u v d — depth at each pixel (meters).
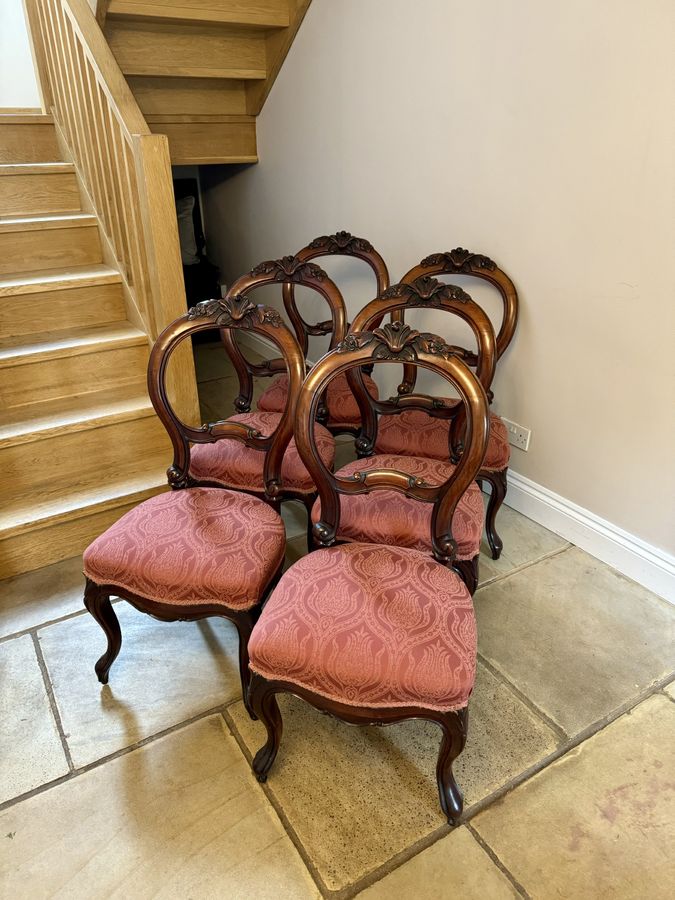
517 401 2.23
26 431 2.05
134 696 1.58
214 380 3.59
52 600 1.89
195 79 3.08
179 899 1.15
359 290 2.97
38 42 2.79
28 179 2.67
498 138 2.00
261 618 1.25
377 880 1.18
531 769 1.39
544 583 1.97
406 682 1.11
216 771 1.39
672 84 1.50
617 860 1.22
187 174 4.31
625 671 1.65
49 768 1.39
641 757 1.42
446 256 2.10
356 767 1.40
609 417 1.92
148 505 1.58
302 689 1.18
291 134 3.11
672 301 1.65
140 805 1.32
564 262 1.90
